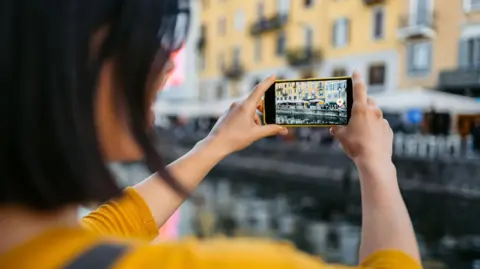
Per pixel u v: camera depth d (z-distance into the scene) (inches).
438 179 563.5
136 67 19.9
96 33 19.2
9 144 17.2
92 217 33.0
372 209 25.7
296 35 1095.6
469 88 781.9
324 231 392.8
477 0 787.4
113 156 20.7
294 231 390.9
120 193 19.5
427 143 633.0
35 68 17.2
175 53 21.2
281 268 17.7
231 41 1304.1
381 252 22.9
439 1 825.5
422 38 847.1
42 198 17.7
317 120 39.5
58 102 17.5
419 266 22.4
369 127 28.8
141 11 19.6
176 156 38.1
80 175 18.0
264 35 1195.9
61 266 16.9
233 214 452.8
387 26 902.4
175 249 18.1
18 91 17.0
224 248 18.7
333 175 673.0
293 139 863.7
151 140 20.6
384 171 27.3
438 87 812.0
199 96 1402.6
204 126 1113.4
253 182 701.9
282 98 41.1
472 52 793.6
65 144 17.6
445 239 370.9
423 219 448.5
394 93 748.6
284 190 631.2
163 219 35.7
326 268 19.1
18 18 17.2
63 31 17.7
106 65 19.8
